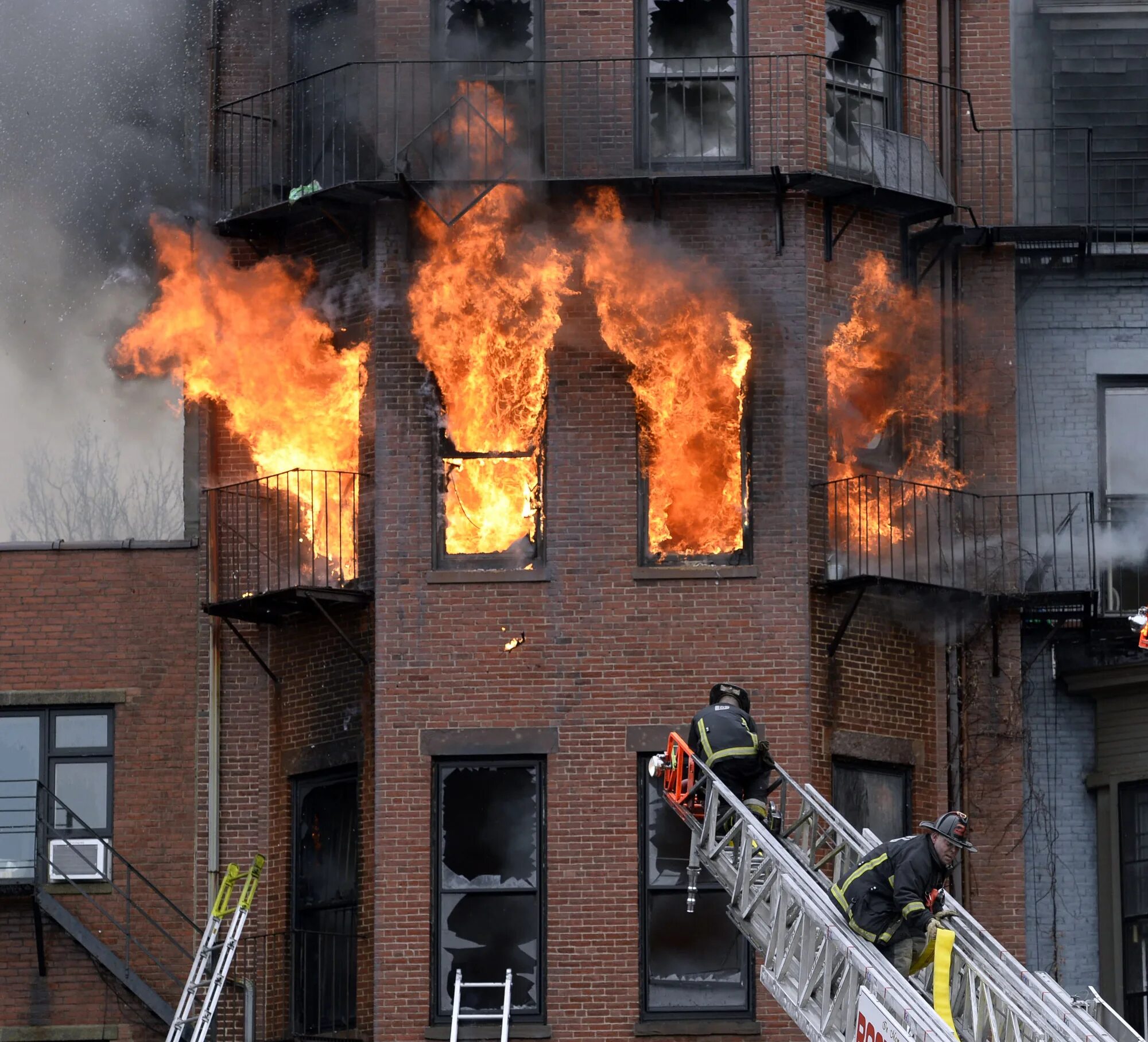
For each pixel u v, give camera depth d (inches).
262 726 1594.5
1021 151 1678.2
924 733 1534.2
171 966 1572.3
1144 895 1541.6
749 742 1202.0
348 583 1542.8
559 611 1496.1
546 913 1467.8
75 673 1627.7
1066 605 1545.3
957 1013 1070.4
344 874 1541.6
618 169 1536.7
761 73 1553.9
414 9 1582.2
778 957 1133.1
